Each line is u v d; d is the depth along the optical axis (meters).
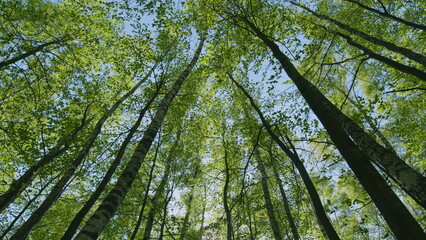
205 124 12.00
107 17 11.71
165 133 10.10
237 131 10.50
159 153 10.18
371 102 6.80
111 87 11.07
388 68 9.82
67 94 10.31
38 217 6.88
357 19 10.30
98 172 9.70
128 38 9.51
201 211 14.27
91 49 11.20
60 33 10.91
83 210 4.91
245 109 11.61
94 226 3.77
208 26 8.59
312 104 4.68
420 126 8.79
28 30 10.99
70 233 4.45
